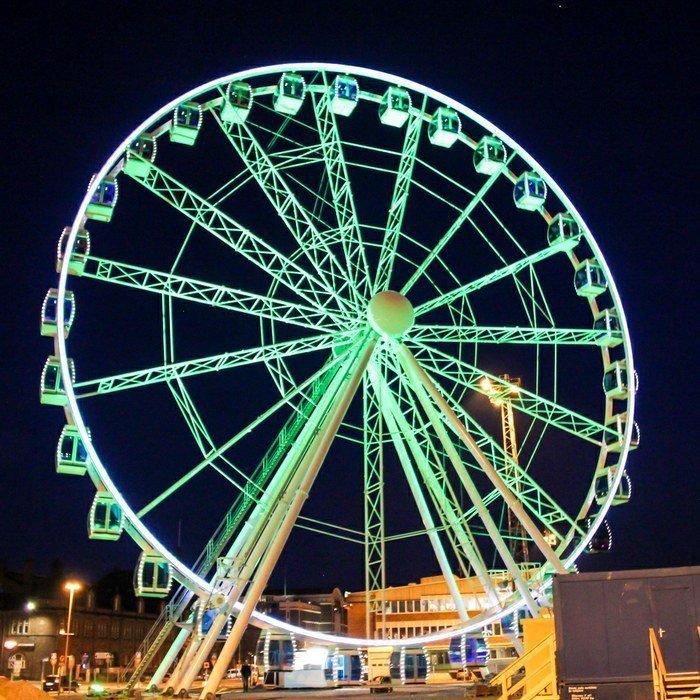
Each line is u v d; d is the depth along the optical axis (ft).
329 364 112.27
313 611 272.51
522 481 119.55
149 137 105.60
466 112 122.62
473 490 107.76
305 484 99.71
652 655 53.11
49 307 96.73
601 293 122.62
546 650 67.51
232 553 101.76
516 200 122.72
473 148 124.47
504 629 113.29
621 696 54.80
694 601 55.57
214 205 108.06
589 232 122.01
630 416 117.29
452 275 120.88
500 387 122.52
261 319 111.65
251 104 112.16
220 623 96.58
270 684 134.00
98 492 93.71
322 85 120.47
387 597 250.78
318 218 117.39
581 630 56.29
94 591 293.02
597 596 56.70
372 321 110.01
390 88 121.49
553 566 105.60
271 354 109.19
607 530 115.03
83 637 278.87
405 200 119.55
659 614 55.72
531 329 118.93
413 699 93.50
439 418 111.34
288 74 116.06
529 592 106.52
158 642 101.81
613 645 55.67
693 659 54.65
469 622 114.21
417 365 110.32
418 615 246.47
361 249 116.78
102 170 102.37
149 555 96.02
